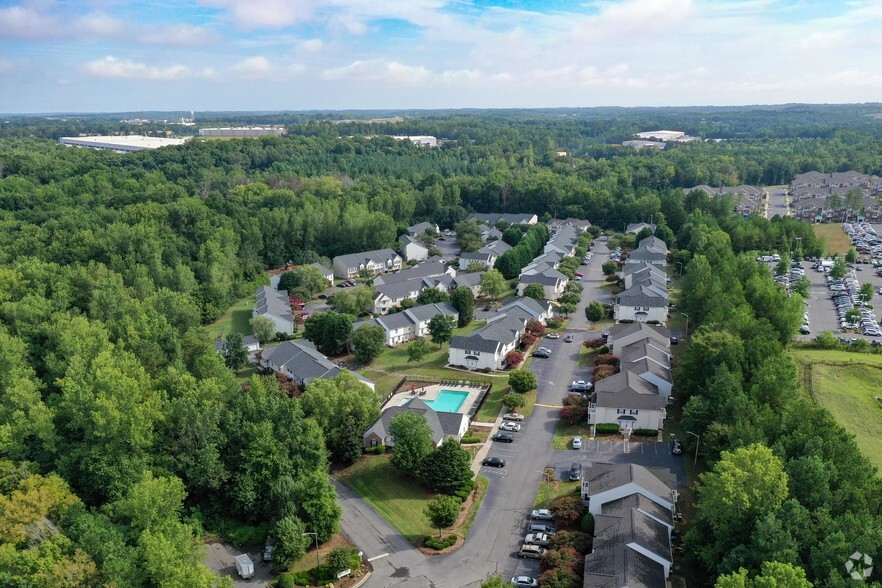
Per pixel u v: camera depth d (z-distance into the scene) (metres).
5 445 88.38
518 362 134.88
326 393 102.00
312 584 74.06
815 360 122.25
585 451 99.69
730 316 124.50
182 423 89.81
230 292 185.12
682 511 82.94
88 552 68.94
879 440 97.38
